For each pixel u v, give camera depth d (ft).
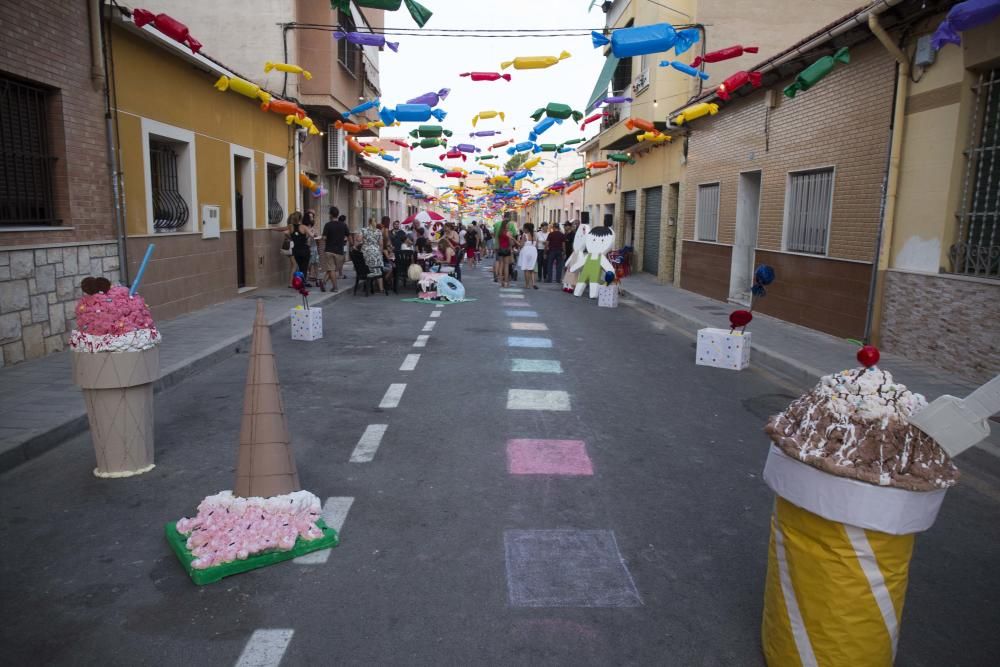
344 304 49.44
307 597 11.00
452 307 48.88
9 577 11.55
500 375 26.89
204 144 42.22
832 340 35.01
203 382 25.31
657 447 18.80
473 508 14.49
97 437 15.76
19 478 15.83
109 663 9.36
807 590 8.66
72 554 12.34
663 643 9.99
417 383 25.34
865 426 8.38
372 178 92.89
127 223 32.99
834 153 36.42
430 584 11.44
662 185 70.13
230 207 46.70
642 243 79.87
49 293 27.20
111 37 31.30
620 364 29.89
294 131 60.75
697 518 14.33
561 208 141.18
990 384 7.83
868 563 8.27
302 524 12.64
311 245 57.47
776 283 42.91
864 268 33.19
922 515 8.15
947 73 27.86
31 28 25.84
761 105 45.68
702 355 30.25
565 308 50.06
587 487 15.80
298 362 28.89
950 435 8.05
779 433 8.93
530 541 13.05
